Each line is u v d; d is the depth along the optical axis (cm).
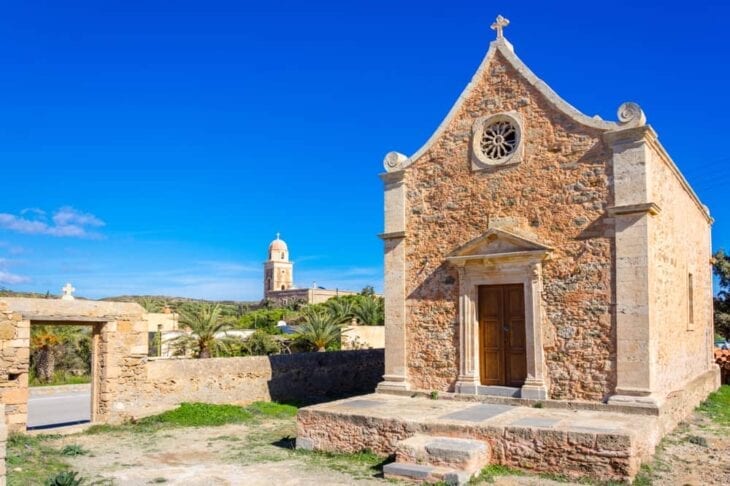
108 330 1491
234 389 1775
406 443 1038
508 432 1034
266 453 1214
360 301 4747
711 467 1022
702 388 1739
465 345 1459
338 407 1300
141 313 1565
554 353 1341
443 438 1075
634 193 1277
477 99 1521
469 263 1462
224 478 1020
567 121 1383
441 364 1500
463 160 1525
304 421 1256
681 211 1625
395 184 1625
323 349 2820
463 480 942
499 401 1371
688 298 1689
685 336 1617
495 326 1452
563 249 1357
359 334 3362
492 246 1438
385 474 1003
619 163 1301
